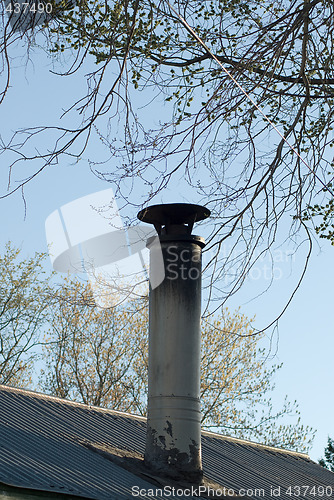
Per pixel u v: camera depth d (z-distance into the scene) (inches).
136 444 429.1
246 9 378.3
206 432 526.3
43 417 412.5
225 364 970.7
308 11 353.4
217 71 390.3
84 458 369.1
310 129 401.7
